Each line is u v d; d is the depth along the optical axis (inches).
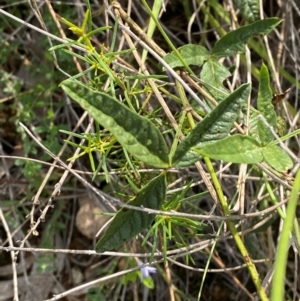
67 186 18.4
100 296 17.8
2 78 18.2
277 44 17.8
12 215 18.3
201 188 17.4
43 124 18.2
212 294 18.9
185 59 13.1
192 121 11.4
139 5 18.0
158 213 9.6
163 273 17.1
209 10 17.4
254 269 10.1
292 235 11.8
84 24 10.8
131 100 12.4
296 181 8.6
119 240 9.9
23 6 18.7
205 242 12.6
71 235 18.9
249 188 16.4
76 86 8.2
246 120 12.1
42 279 18.5
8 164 18.8
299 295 16.8
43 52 18.7
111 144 11.1
